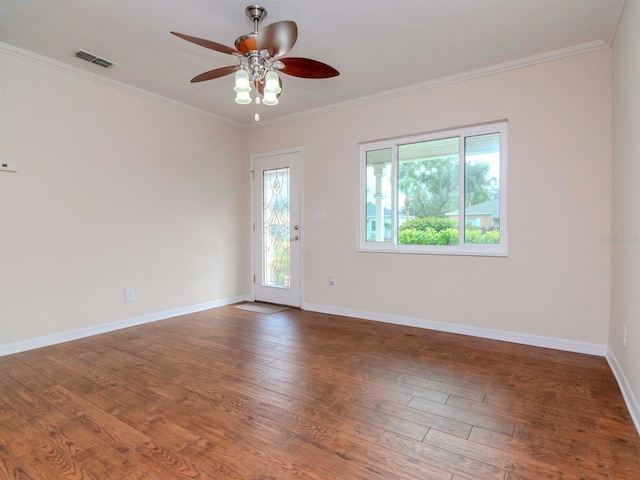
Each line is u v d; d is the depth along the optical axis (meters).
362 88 3.62
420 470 1.49
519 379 2.38
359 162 4.00
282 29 1.88
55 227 3.11
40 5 2.26
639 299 1.85
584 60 2.81
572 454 1.59
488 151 3.30
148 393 2.18
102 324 3.45
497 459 1.56
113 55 2.94
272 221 4.77
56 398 2.11
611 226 2.70
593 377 2.40
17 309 2.89
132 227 3.69
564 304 2.94
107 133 3.46
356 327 3.65
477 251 3.34
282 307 4.57
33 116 2.95
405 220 3.79
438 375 2.45
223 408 2.00
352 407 2.02
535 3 2.25
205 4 2.25
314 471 1.49
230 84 3.54
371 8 2.30
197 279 4.36
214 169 4.55
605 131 2.74
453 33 2.60
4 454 1.59
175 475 1.46
